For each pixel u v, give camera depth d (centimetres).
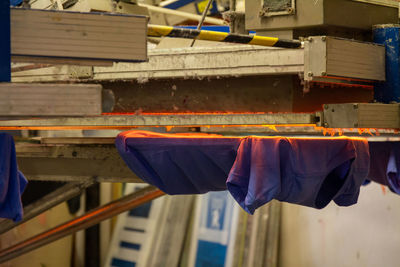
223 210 523
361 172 208
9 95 117
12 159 147
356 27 176
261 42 150
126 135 198
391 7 187
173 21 319
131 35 124
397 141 252
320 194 207
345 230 465
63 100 120
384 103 172
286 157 184
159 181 200
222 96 183
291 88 174
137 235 544
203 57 175
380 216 434
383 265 427
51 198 248
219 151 190
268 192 175
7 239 463
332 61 156
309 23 168
